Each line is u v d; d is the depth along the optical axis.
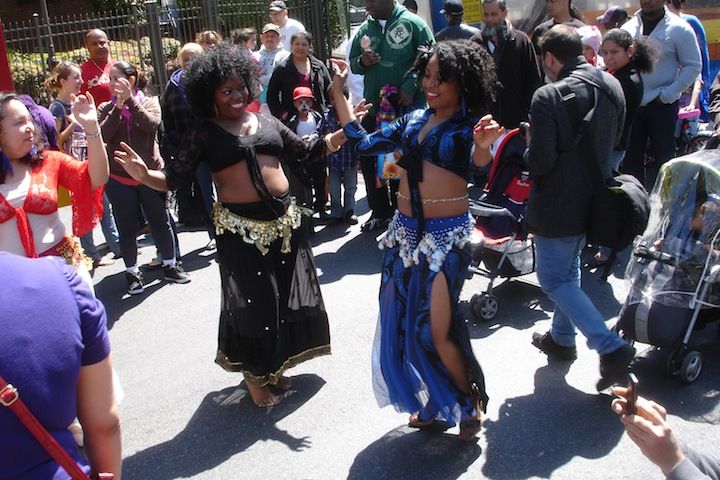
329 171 7.38
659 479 3.49
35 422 1.84
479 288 5.71
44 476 1.88
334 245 6.95
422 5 9.78
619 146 5.94
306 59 7.08
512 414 4.05
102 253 7.24
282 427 4.08
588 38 6.32
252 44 8.27
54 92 6.73
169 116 6.16
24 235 3.97
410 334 3.65
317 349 4.41
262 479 3.66
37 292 1.90
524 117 7.27
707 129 7.54
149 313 5.77
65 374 1.89
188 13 12.90
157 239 6.23
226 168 3.99
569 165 3.98
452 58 3.44
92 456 2.16
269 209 4.06
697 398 4.14
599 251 6.21
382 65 6.98
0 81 5.71
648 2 6.61
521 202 5.35
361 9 15.87
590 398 4.16
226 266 4.10
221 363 4.24
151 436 4.08
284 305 4.21
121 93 5.48
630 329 4.32
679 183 4.28
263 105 8.05
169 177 3.95
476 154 3.47
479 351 4.75
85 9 17.33
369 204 7.24
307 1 13.16
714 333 4.87
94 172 4.11
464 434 3.80
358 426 4.04
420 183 3.58
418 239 3.63
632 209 3.94
